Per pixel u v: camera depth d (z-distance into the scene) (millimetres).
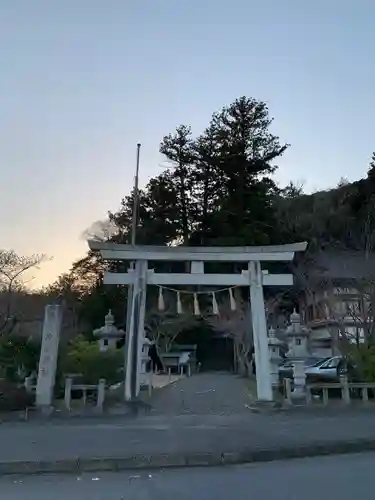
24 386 18578
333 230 39844
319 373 24938
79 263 45344
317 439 12016
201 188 44250
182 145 44125
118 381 21672
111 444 11336
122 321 41438
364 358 21391
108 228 44875
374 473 8953
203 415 17750
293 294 41031
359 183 44500
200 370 47062
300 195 47281
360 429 13852
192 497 7207
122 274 19828
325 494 7316
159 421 16156
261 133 43219
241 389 26922
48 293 40438
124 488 7879
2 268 32156
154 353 39719
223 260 20094
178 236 43531
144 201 43406
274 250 20016
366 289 29766
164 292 37625
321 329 37656
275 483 8141
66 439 12141
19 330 26812
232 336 40000
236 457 10258
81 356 21047
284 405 18734
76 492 7633
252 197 40125
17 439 12172
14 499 7227
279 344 27516
